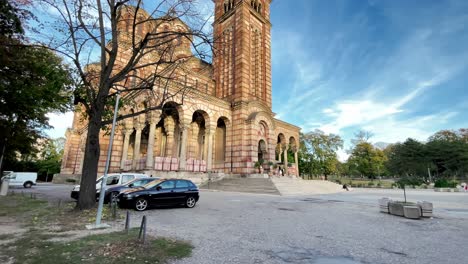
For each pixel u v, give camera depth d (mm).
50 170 56094
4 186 19719
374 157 70938
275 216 11469
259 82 39344
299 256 6027
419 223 10477
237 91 35688
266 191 24703
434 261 5805
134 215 11070
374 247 6875
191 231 8258
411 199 22000
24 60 12852
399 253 6375
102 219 9773
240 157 32844
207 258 5680
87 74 13398
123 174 17453
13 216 10359
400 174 65625
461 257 6090
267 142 35906
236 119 34656
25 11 10836
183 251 6062
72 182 36688
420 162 61625
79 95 13430
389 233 8570
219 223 9688
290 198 20438
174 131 35156
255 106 36125
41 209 11953
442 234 8516
